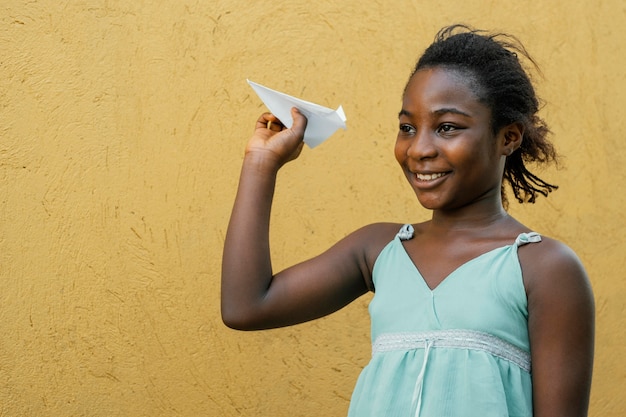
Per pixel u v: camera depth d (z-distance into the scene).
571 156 3.82
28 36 3.46
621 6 3.86
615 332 3.84
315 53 3.63
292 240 3.60
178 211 3.54
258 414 3.58
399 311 2.15
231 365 3.56
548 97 3.81
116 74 3.50
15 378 3.45
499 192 2.23
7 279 3.45
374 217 3.66
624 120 3.86
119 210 3.50
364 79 3.65
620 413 3.82
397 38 3.68
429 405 2.04
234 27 3.57
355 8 3.65
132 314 3.51
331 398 3.62
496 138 2.18
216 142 3.56
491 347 2.05
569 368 2.04
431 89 2.14
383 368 2.12
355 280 2.34
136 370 3.51
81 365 3.48
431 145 2.12
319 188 3.63
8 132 3.44
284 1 3.61
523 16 3.79
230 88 3.57
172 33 3.53
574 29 3.83
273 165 2.28
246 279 2.23
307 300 2.28
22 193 3.45
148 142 3.52
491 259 2.11
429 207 2.14
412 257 2.23
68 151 3.48
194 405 3.54
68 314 3.47
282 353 3.59
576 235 3.82
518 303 2.07
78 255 3.48
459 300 2.09
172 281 3.53
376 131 3.66
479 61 2.17
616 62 3.86
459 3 3.74
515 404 2.04
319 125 2.31
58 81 3.47
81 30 3.49
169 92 3.53
